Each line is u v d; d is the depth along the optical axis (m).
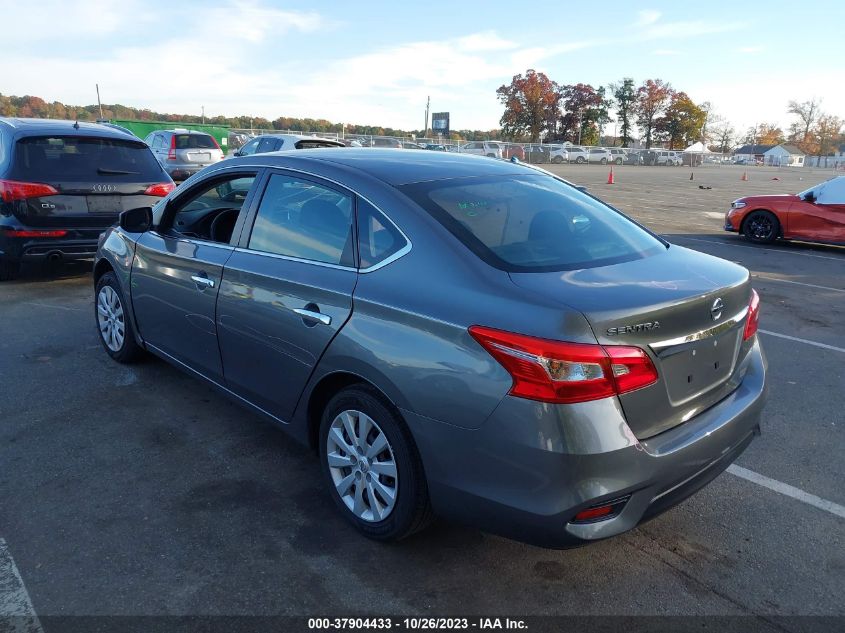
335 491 3.17
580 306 2.40
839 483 3.68
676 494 2.65
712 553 3.04
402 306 2.72
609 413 2.36
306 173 3.42
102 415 4.30
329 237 3.19
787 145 110.44
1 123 7.64
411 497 2.79
